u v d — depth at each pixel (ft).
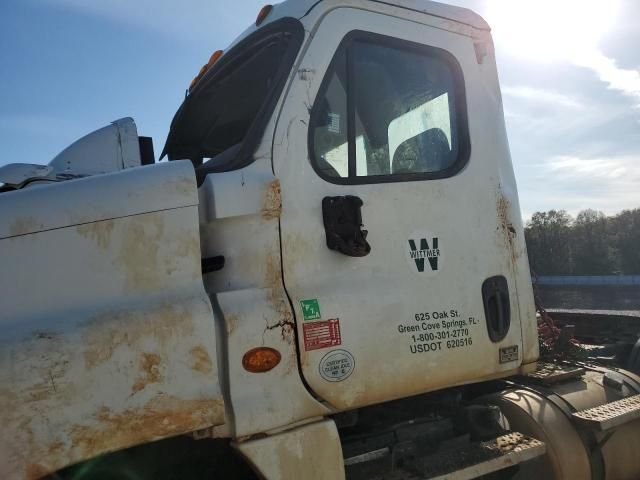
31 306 5.88
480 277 8.72
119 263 6.27
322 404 7.14
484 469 8.01
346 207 7.63
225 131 11.30
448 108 9.23
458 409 9.30
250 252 7.06
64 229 6.12
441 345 8.14
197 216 6.68
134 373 5.98
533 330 9.36
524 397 9.88
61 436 5.57
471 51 9.53
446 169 8.93
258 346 6.75
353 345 7.39
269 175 7.30
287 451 6.79
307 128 7.68
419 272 8.14
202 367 6.30
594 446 9.61
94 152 10.06
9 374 5.47
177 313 6.28
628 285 104.53
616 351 14.66
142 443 5.95
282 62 7.89
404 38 8.80
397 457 8.13
